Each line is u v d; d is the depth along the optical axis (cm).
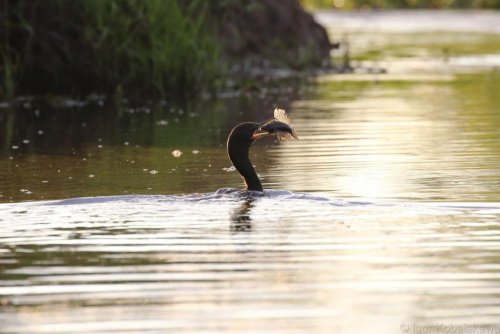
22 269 1362
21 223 1587
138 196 1755
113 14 3759
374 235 1505
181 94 3797
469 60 4988
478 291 1259
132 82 3762
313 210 1655
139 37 3800
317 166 2188
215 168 2216
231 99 3650
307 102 3475
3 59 3672
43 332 1140
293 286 1281
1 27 3631
